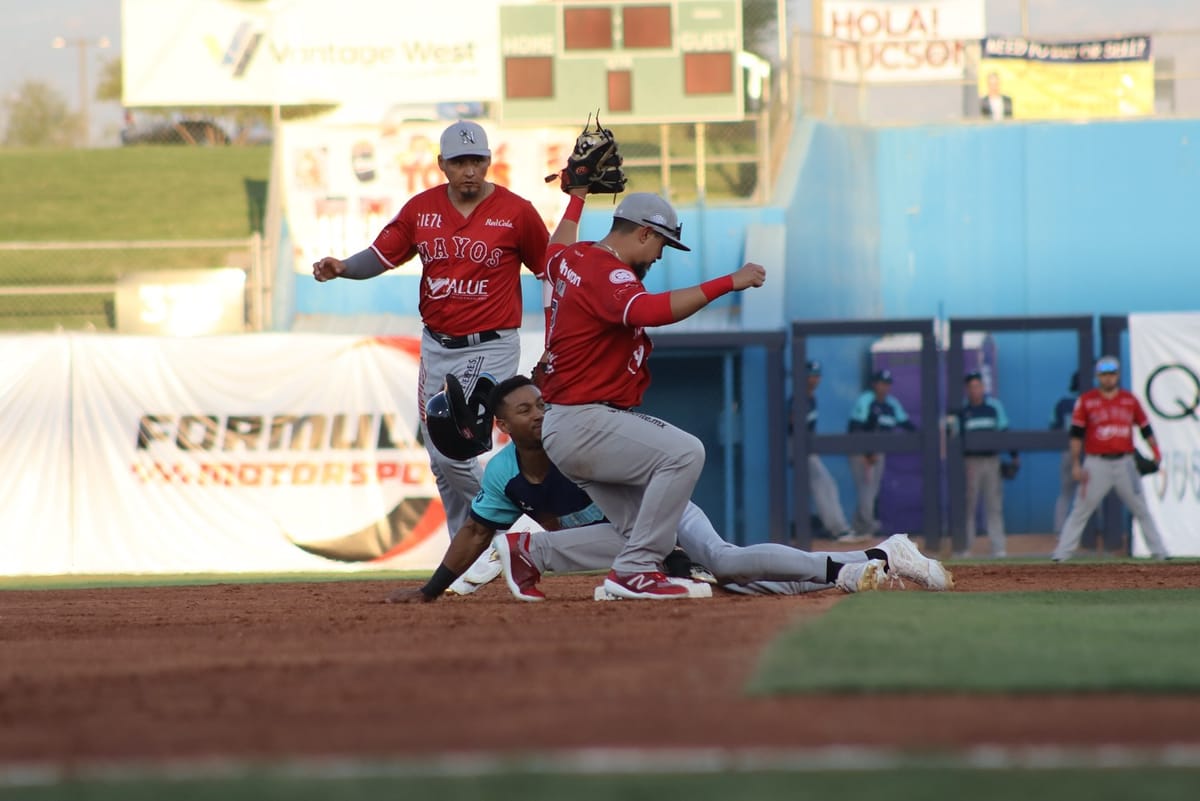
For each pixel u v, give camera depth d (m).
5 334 50.12
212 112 89.38
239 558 48.72
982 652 12.92
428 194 25.77
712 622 16.84
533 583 22.81
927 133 68.00
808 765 8.04
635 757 8.36
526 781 7.74
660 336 53.91
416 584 34.03
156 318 61.19
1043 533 63.69
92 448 49.03
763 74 65.38
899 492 62.69
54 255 75.50
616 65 62.38
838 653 12.89
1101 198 67.31
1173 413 48.84
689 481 21.20
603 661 13.03
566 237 22.98
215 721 10.20
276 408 49.25
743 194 65.56
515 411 22.48
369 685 11.90
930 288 67.88
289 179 62.44
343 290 62.91
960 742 8.66
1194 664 11.98
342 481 49.00
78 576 46.81
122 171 86.62
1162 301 67.00
